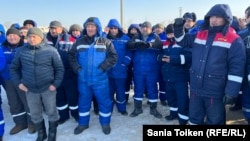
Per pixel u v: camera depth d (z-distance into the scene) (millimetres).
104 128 4656
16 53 4066
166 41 4793
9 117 5621
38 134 4336
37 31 3867
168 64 4719
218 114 3590
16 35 4492
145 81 5352
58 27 4723
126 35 5387
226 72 3439
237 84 3311
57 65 4027
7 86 4629
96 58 4359
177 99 4691
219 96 3510
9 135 4680
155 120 5223
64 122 5211
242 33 3896
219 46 3387
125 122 5156
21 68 4078
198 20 5305
